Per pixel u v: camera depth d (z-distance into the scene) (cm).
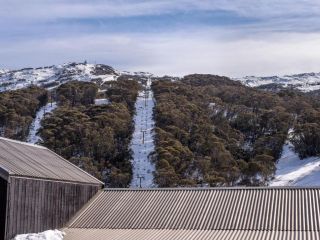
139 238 2284
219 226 2364
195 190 2783
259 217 2392
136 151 7500
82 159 6788
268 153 7662
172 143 7362
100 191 2941
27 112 9388
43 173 2522
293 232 2208
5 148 2744
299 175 6738
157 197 2761
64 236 2427
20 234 2305
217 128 8575
